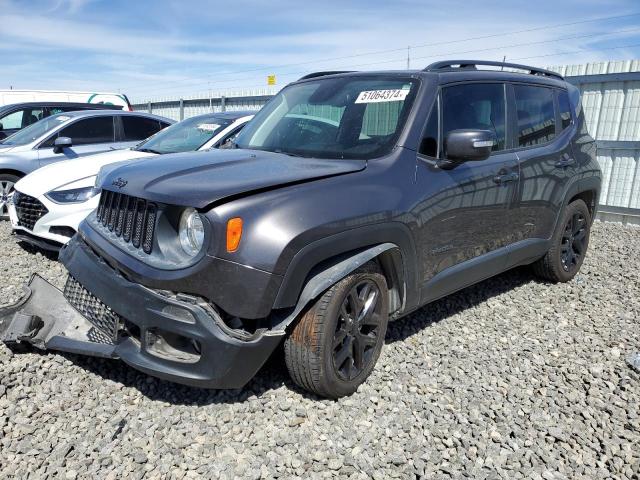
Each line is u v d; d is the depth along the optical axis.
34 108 10.46
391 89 3.60
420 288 3.39
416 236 3.22
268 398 2.97
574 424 2.89
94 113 8.15
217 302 2.54
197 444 2.60
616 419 2.95
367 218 2.88
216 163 3.06
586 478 2.49
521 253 4.40
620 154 8.53
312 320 2.75
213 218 2.52
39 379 3.08
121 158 5.95
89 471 2.38
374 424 2.81
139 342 2.84
